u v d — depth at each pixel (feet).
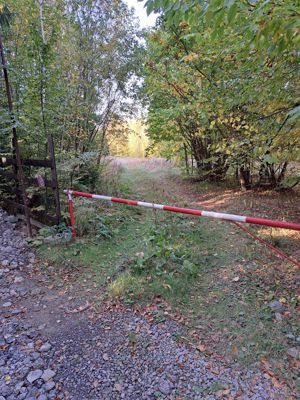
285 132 9.74
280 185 21.40
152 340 7.71
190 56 14.32
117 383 6.35
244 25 6.77
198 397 5.98
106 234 14.84
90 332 8.08
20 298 9.77
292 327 7.89
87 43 22.17
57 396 6.00
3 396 5.93
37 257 12.65
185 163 31.99
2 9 17.15
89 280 11.07
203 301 9.43
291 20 5.62
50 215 15.02
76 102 20.71
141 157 75.46
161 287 9.99
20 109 15.85
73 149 20.72
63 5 20.74
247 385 6.25
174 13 6.43
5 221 16.47
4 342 7.55
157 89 21.42
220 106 13.64
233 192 23.84
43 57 15.48
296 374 6.46
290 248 12.26
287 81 9.67
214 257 12.29
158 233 14.60
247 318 8.41
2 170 17.78
